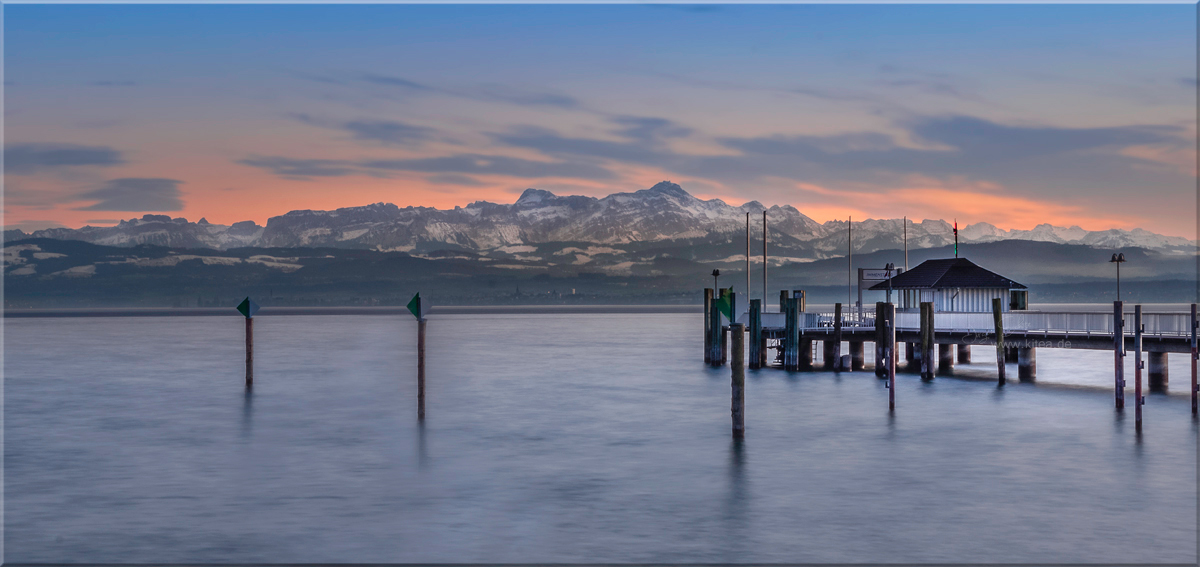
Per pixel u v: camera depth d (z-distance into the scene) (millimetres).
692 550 25844
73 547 26359
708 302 80688
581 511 29781
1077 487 32469
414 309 49312
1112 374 70938
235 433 45094
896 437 42438
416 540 26781
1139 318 43938
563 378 72375
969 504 30297
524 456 38875
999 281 68188
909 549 25734
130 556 25594
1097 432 43094
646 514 29391
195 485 33625
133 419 49969
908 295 70562
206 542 26719
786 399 55438
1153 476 34094
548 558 25250
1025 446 39938
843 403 53500
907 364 75375
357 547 26219
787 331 69250
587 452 39688
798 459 37750
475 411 52750
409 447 41094
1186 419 46562
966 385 60969
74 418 50500
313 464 37344
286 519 29016
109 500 31484
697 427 46188
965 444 40531
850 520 28547
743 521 28531
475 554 25609
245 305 64562
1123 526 27750
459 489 32844
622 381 69562
